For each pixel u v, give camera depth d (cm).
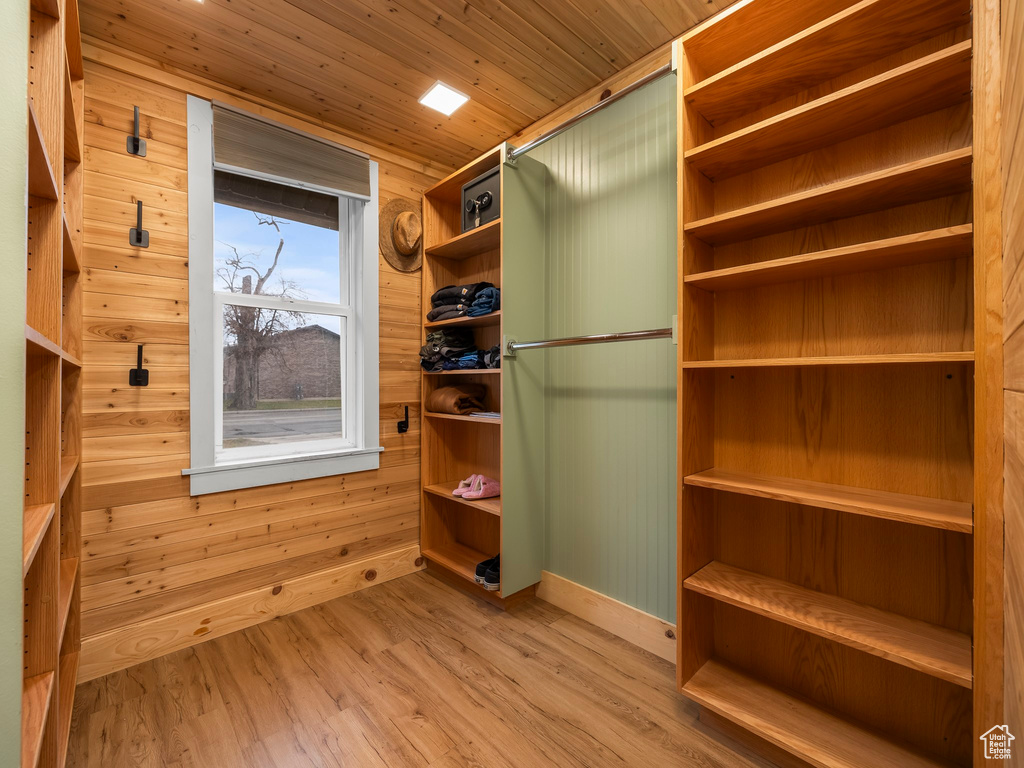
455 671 178
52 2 95
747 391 163
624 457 205
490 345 267
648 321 197
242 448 222
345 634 205
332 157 241
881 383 137
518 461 227
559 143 234
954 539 125
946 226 125
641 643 196
